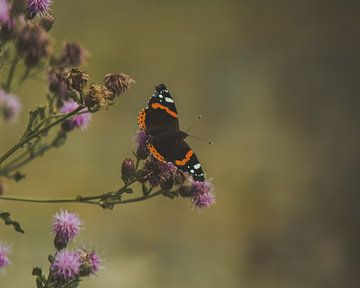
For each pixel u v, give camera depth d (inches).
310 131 706.2
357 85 761.0
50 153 610.5
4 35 173.8
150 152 199.3
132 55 754.8
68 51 190.5
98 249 513.3
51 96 192.2
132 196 586.6
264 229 580.1
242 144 680.4
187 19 828.6
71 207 558.3
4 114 163.9
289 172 650.8
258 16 855.7
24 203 542.6
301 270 542.0
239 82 752.3
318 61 788.0
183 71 752.3
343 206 609.3
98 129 645.9
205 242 552.1
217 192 617.9
